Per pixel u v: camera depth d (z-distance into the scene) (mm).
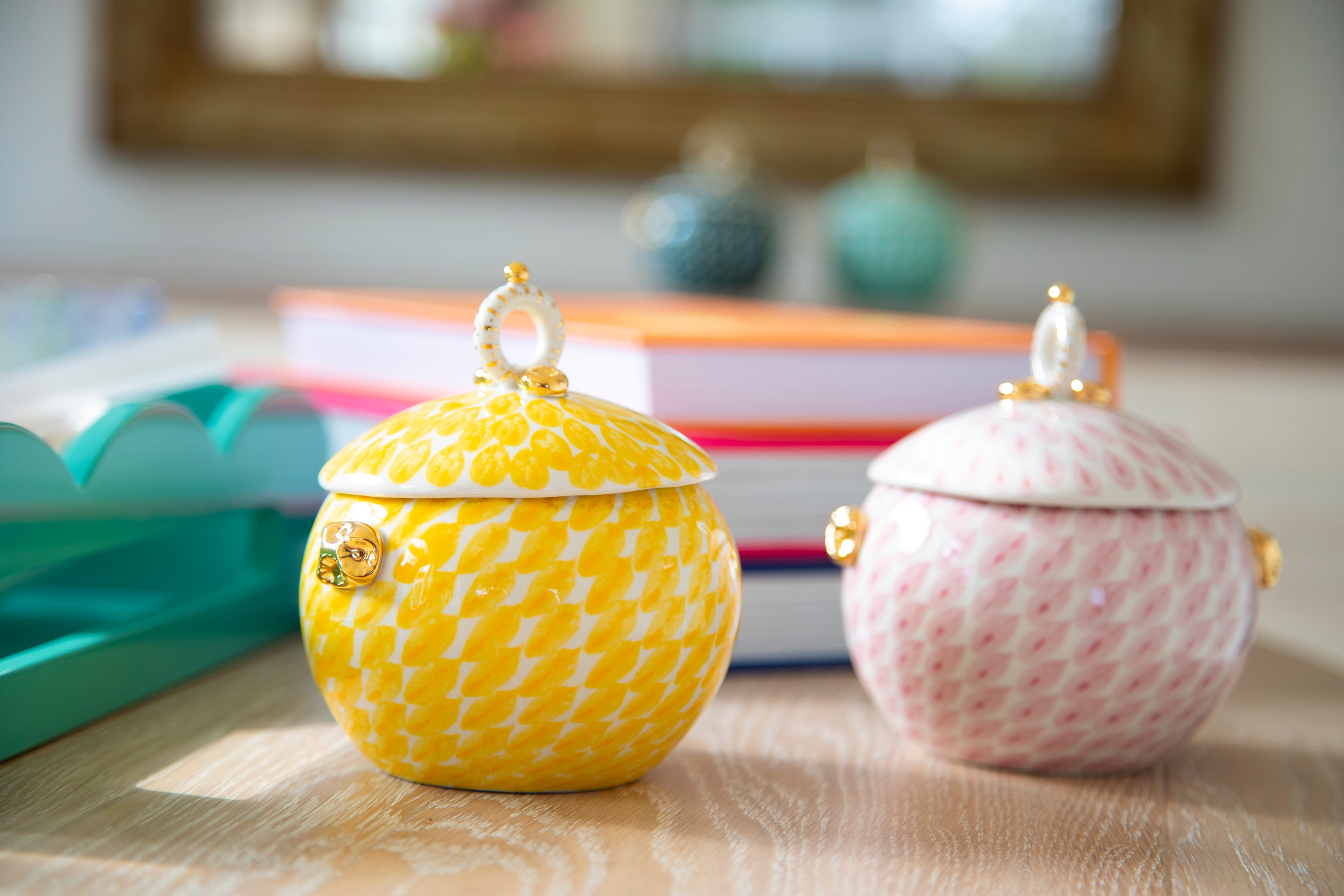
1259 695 427
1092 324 1411
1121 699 309
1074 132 1366
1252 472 1102
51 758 312
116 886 236
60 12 1404
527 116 1382
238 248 1438
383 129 1381
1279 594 922
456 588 267
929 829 287
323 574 278
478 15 1368
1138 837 289
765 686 408
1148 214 1409
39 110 1417
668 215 1148
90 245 1439
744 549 410
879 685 336
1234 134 1394
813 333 438
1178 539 308
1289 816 307
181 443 386
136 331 592
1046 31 1354
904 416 435
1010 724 316
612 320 498
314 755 318
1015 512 310
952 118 1377
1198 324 1420
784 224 1333
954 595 311
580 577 268
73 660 332
